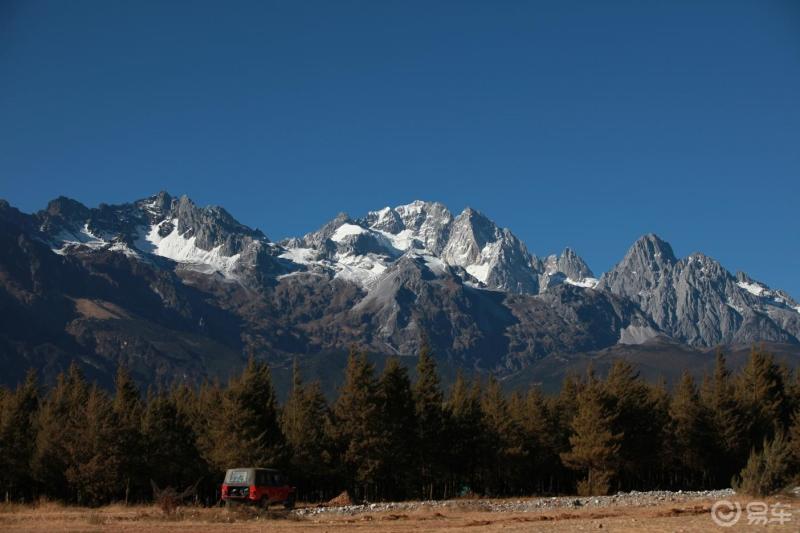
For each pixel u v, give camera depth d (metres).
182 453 99.19
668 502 72.50
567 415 126.75
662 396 135.62
